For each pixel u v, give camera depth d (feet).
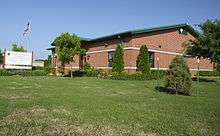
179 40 119.03
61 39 109.91
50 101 38.24
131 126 24.98
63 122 25.84
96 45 123.13
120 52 101.96
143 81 82.28
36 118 27.30
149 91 55.42
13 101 38.09
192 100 42.88
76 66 134.51
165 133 22.93
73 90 54.39
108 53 115.55
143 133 22.85
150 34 108.68
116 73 95.61
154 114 30.58
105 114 29.84
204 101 41.93
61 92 50.31
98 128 23.95
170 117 29.14
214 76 123.03
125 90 56.59
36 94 46.62
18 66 127.24
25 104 35.35
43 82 74.59
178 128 24.56
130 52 103.96
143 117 28.86
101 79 91.04
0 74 113.39
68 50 110.42
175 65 52.19
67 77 105.70
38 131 22.72
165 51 112.98
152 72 98.32
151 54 108.88
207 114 31.01
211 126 25.40
